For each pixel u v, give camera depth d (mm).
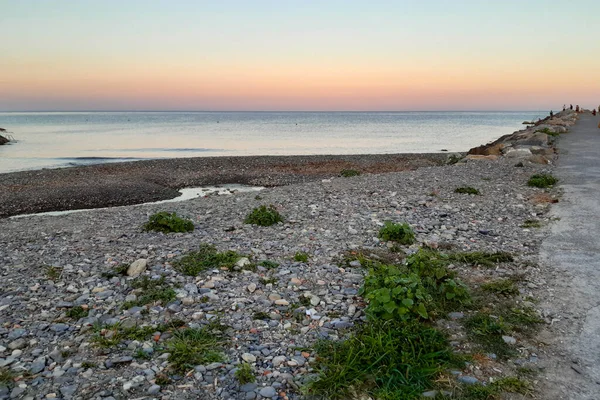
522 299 6348
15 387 4371
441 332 5316
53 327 5625
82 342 5281
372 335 5074
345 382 4398
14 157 43188
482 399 4172
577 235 9367
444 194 14438
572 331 5418
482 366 4719
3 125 127500
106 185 24938
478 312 5934
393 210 12328
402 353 4770
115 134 82750
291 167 32875
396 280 5859
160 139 69562
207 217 12344
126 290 6871
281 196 15508
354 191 15742
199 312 5996
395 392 4234
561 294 6480
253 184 27125
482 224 10664
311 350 5066
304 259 8141
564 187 14602
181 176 28984
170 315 6004
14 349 5133
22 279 7395
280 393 4324
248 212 12828
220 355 4934
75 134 82438
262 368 4738
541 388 4336
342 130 96750
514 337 5305
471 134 80375
